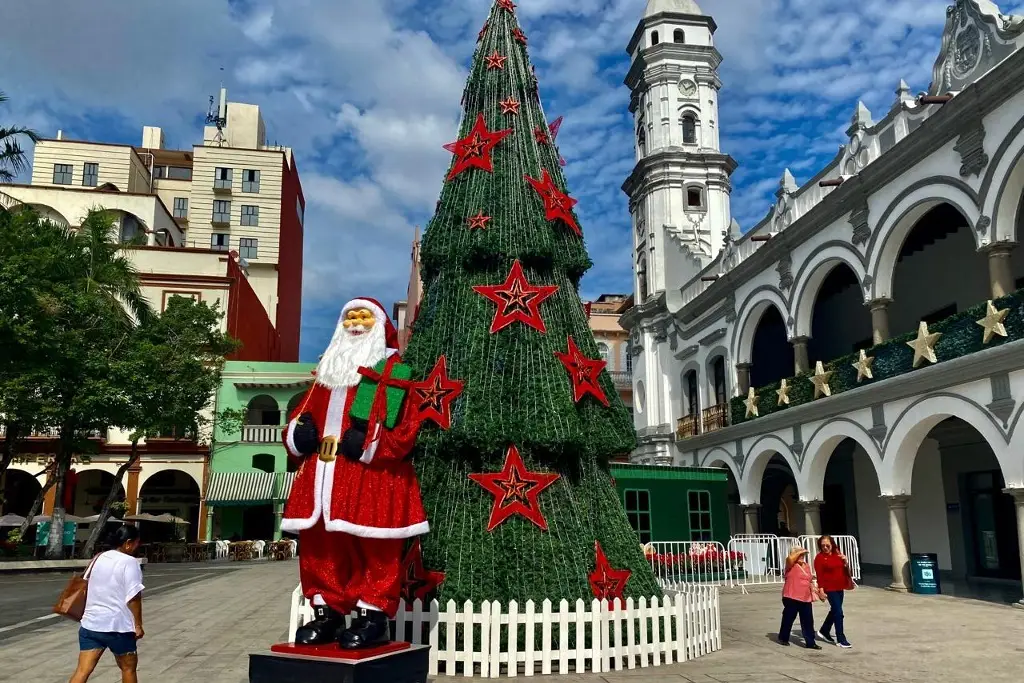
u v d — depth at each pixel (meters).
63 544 25.08
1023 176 13.03
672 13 30.77
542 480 7.63
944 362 14.15
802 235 19.59
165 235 38.22
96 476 34.66
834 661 8.38
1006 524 17.81
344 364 5.57
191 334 25.53
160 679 7.14
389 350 5.75
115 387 21.22
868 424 16.67
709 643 8.77
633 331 31.97
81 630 5.38
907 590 15.70
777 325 25.47
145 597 15.19
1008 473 12.79
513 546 7.35
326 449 5.44
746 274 22.67
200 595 15.55
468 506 7.49
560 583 7.30
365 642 5.18
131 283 24.62
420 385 7.70
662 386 29.62
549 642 6.95
